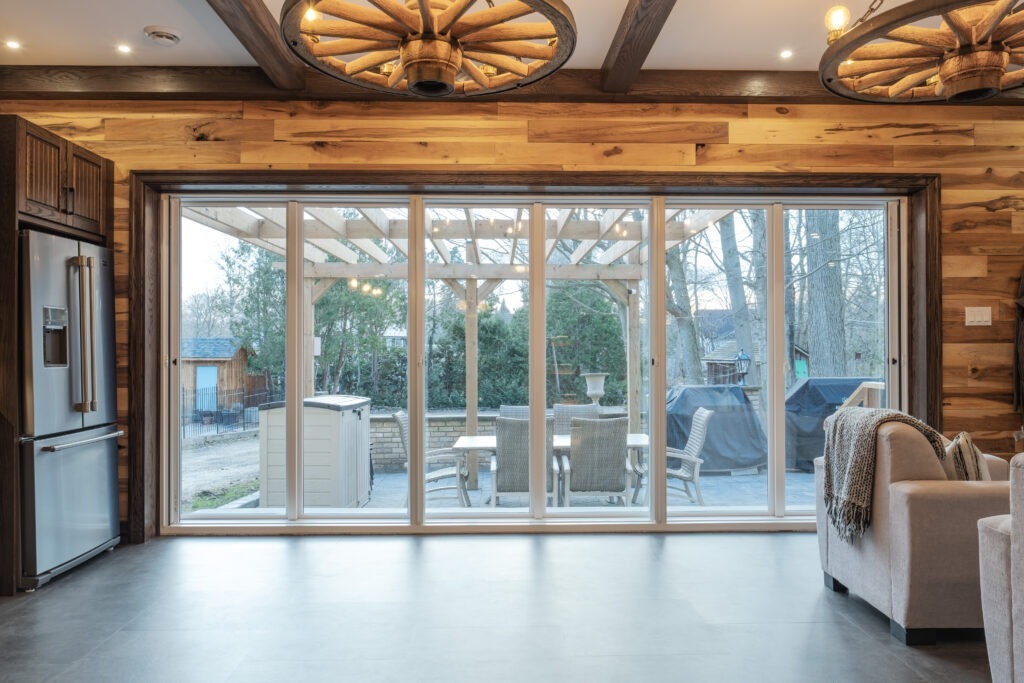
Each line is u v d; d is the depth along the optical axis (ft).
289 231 13.32
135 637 8.25
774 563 11.05
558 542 12.25
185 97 12.46
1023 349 12.80
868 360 13.71
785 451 13.64
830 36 7.58
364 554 11.55
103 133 12.53
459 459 13.48
